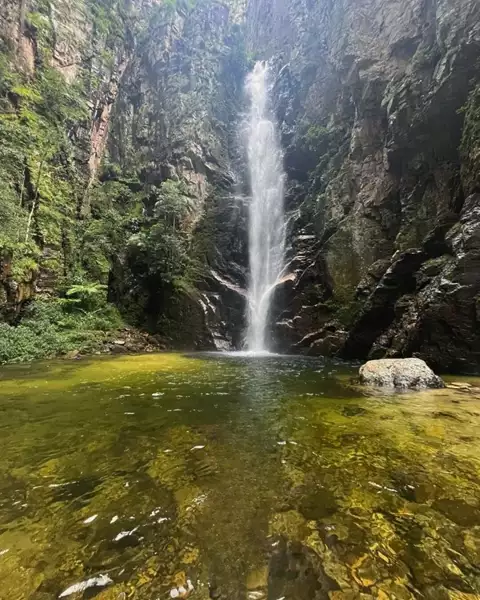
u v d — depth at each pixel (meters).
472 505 2.50
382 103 15.23
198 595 1.70
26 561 1.92
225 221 23.72
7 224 14.27
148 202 23.64
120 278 19.39
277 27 32.50
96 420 4.69
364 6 18.44
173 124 27.16
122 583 1.77
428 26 13.69
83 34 24.31
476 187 10.09
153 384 7.48
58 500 2.57
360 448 3.62
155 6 32.72
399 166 14.73
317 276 16.58
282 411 5.14
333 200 17.70
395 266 12.18
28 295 14.91
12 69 18.92
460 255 9.43
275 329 17.12
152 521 2.30
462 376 8.72
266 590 1.74
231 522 2.29
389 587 1.76
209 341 18.41
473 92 10.94
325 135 21.36
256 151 28.00
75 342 14.67
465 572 1.86
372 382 7.47
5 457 3.39
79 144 21.77
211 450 3.58
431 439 3.88
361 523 2.28
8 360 11.49
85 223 20.34
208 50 32.62
